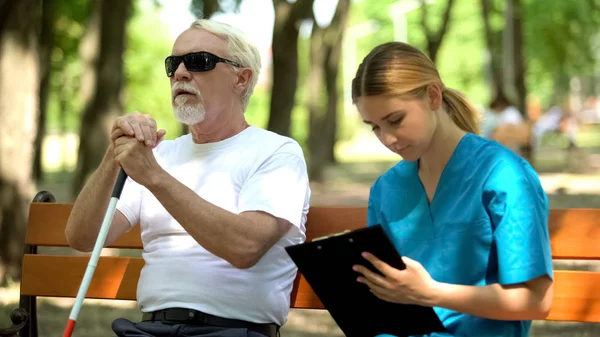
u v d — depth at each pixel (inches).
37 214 164.2
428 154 127.2
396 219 130.5
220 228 134.8
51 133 2156.7
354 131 2218.3
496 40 1166.3
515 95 928.3
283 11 653.3
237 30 153.1
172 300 141.6
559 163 1017.5
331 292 124.0
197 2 772.6
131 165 135.1
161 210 147.6
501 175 120.5
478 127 131.0
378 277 116.0
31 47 305.6
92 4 693.3
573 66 1254.3
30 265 162.9
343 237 114.5
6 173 297.3
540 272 115.5
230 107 150.9
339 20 863.1
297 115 1665.8
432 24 1413.6
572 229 143.8
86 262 161.3
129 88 1373.0
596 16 1168.2
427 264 125.7
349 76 2090.3
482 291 116.5
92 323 245.0
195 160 150.1
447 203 125.3
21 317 157.6
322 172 847.1
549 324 249.6
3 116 296.8
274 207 140.9
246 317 141.2
